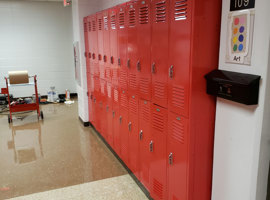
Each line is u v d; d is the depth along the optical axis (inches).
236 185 75.9
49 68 321.1
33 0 299.0
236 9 69.6
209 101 82.0
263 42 62.0
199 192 87.7
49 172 141.6
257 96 65.0
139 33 107.8
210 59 79.1
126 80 127.0
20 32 301.0
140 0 103.4
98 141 186.5
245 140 70.9
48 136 197.5
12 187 127.0
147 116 109.0
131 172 135.7
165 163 98.4
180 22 80.4
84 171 142.3
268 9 59.8
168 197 98.7
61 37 318.0
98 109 187.0
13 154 165.2
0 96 293.4
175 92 86.8
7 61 302.0
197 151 84.0
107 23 145.3
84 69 211.2
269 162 69.0
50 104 301.7
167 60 89.5
